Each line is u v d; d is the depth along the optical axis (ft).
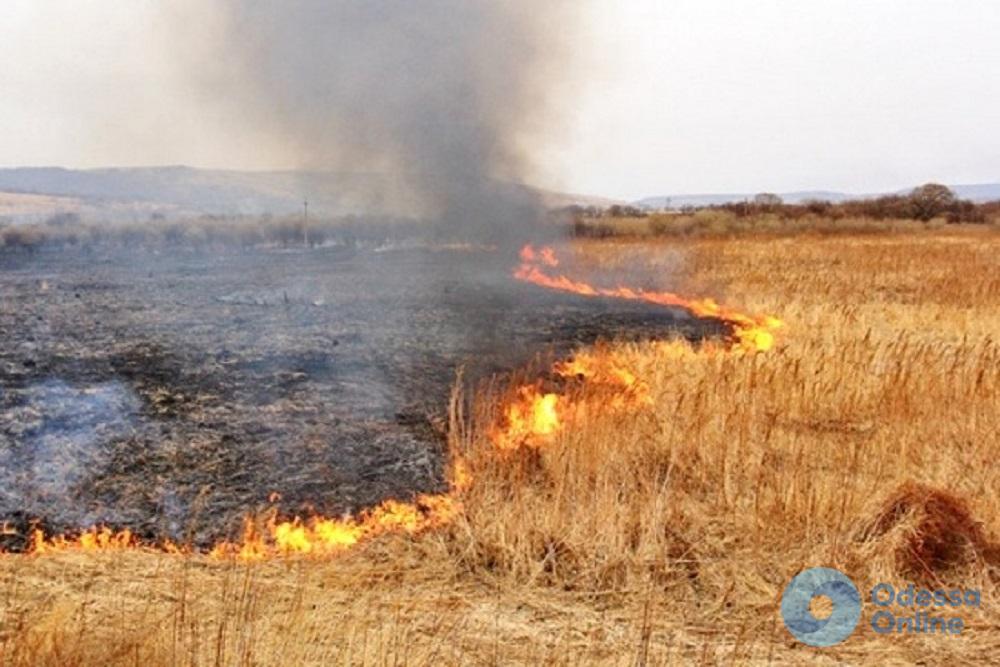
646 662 13.62
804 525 18.69
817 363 30.58
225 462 22.20
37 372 29.84
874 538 17.92
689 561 17.15
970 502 19.20
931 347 31.63
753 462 21.74
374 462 22.71
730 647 14.43
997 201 211.61
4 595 14.37
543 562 16.75
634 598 16.10
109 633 12.88
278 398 27.84
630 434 23.18
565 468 21.08
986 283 61.36
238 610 13.96
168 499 19.97
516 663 13.32
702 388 26.78
